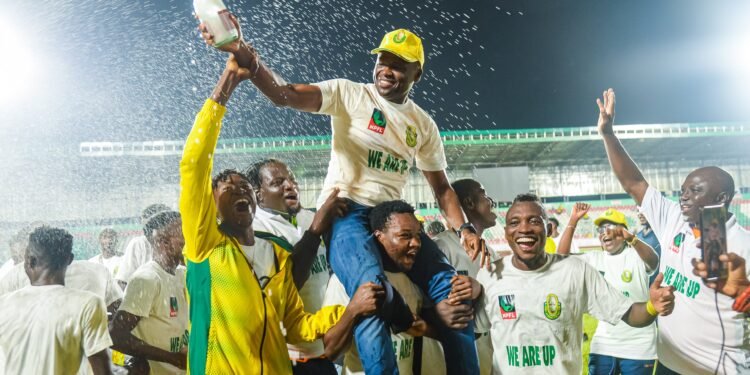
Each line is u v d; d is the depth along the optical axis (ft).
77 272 16.33
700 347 12.99
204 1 9.77
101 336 12.43
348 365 12.39
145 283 14.39
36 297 12.34
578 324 12.71
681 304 13.28
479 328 13.10
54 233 12.69
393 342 12.28
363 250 11.53
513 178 90.33
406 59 12.30
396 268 12.34
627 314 12.38
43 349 12.07
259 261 11.12
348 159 12.56
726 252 12.53
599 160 93.86
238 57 10.23
